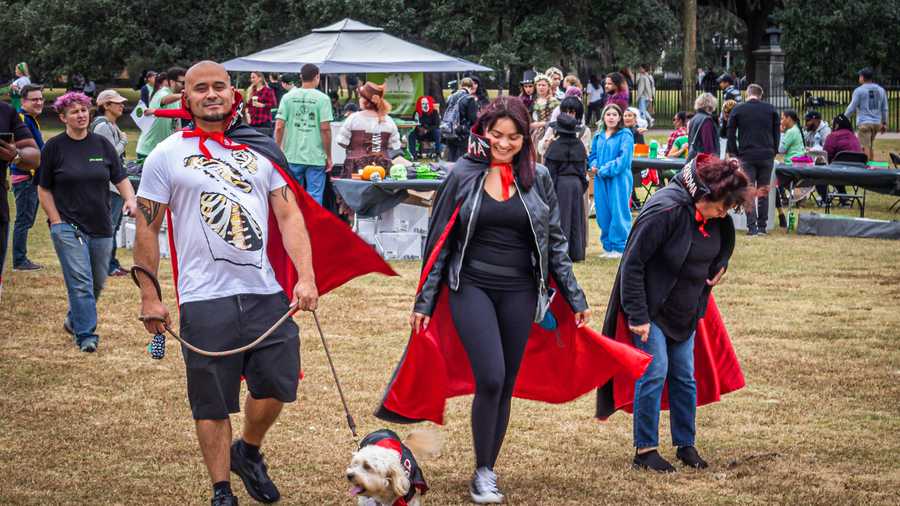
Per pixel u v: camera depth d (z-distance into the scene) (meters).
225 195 4.36
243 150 4.48
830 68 39.56
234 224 4.35
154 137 12.57
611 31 35.84
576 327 4.95
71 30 35.78
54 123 36.50
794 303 9.24
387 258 11.55
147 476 5.04
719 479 5.04
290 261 4.77
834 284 10.12
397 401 5.00
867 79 20.12
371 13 32.56
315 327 8.35
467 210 4.68
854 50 39.31
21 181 10.67
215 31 36.47
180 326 4.38
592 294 9.59
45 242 12.76
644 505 4.70
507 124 4.63
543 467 5.23
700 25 46.41
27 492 4.79
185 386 6.67
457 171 4.77
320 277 4.99
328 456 5.36
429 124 23.11
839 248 12.27
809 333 8.11
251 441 4.71
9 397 6.37
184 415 6.05
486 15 34.41
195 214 4.34
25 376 6.85
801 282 10.21
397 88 23.27
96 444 5.51
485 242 4.73
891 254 11.83
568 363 5.09
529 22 33.50
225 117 4.43
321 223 4.77
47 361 7.24
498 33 34.94
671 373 5.24
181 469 5.15
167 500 4.73
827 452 5.44
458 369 5.09
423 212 11.65
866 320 8.56
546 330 5.09
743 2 41.31
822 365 7.17
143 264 4.39
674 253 4.97
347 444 5.55
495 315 4.76
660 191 5.09
